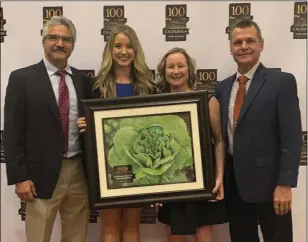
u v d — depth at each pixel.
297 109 1.79
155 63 2.34
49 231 1.97
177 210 1.90
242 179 1.85
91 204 1.86
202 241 2.02
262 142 1.81
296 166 1.75
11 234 2.48
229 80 2.00
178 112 1.88
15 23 2.35
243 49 1.84
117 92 2.02
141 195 1.87
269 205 1.88
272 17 2.28
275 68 2.31
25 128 1.89
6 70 2.38
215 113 1.95
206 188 1.87
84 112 1.88
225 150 1.98
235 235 2.06
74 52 2.36
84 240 2.09
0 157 2.44
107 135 1.88
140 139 1.88
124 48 1.97
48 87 1.88
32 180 1.89
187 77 1.97
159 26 2.32
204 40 2.32
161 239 2.44
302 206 2.38
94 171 1.87
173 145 1.88
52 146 1.88
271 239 1.90
